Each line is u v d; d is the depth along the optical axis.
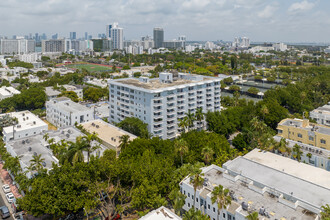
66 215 90.75
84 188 87.69
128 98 162.50
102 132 140.12
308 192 80.19
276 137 127.06
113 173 87.00
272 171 92.69
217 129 157.12
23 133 140.88
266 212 68.88
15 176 101.31
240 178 86.94
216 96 183.00
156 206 82.88
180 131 161.38
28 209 79.56
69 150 94.62
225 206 70.31
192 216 68.06
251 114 170.62
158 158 106.19
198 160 115.94
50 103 192.50
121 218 88.50
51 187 82.69
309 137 124.31
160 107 151.12
